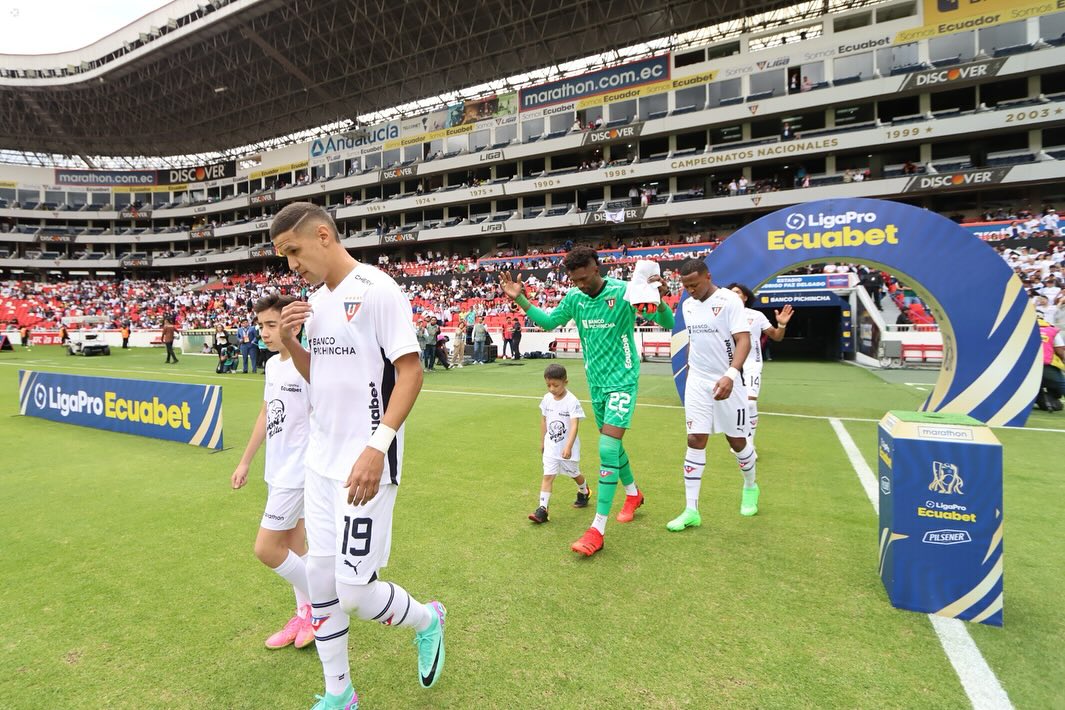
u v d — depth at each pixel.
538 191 35.12
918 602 2.44
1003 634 2.25
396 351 1.66
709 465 5.11
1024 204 26.25
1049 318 10.50
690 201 30.53
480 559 3.08
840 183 27.28
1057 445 5.62
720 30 34.06
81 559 3.14
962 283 6.59
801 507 3.91
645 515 3.82
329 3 30.89
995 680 1.95
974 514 2.33
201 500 4.23
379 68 37.94
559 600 2.60
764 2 29.83
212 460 5.52
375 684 2.01
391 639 2.33
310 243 1.70
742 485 4.48
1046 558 2.98
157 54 36.66
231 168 50.47
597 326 3.31
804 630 2.30
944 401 6.78
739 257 7.78
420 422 7.47
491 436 6.57
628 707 1.84
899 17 27.73
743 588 2.70
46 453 5.81
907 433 2.45
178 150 54.72
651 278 3.30
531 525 3.64
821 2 30.53
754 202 29.11
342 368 1.72
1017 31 25.47
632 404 3.28
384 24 32.62
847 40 28.36
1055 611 2.43
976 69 24.98
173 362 18.70
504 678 2.01
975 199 26.95
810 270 18.69
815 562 2.99
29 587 2.79
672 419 7.54
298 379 2.26
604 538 3.39
